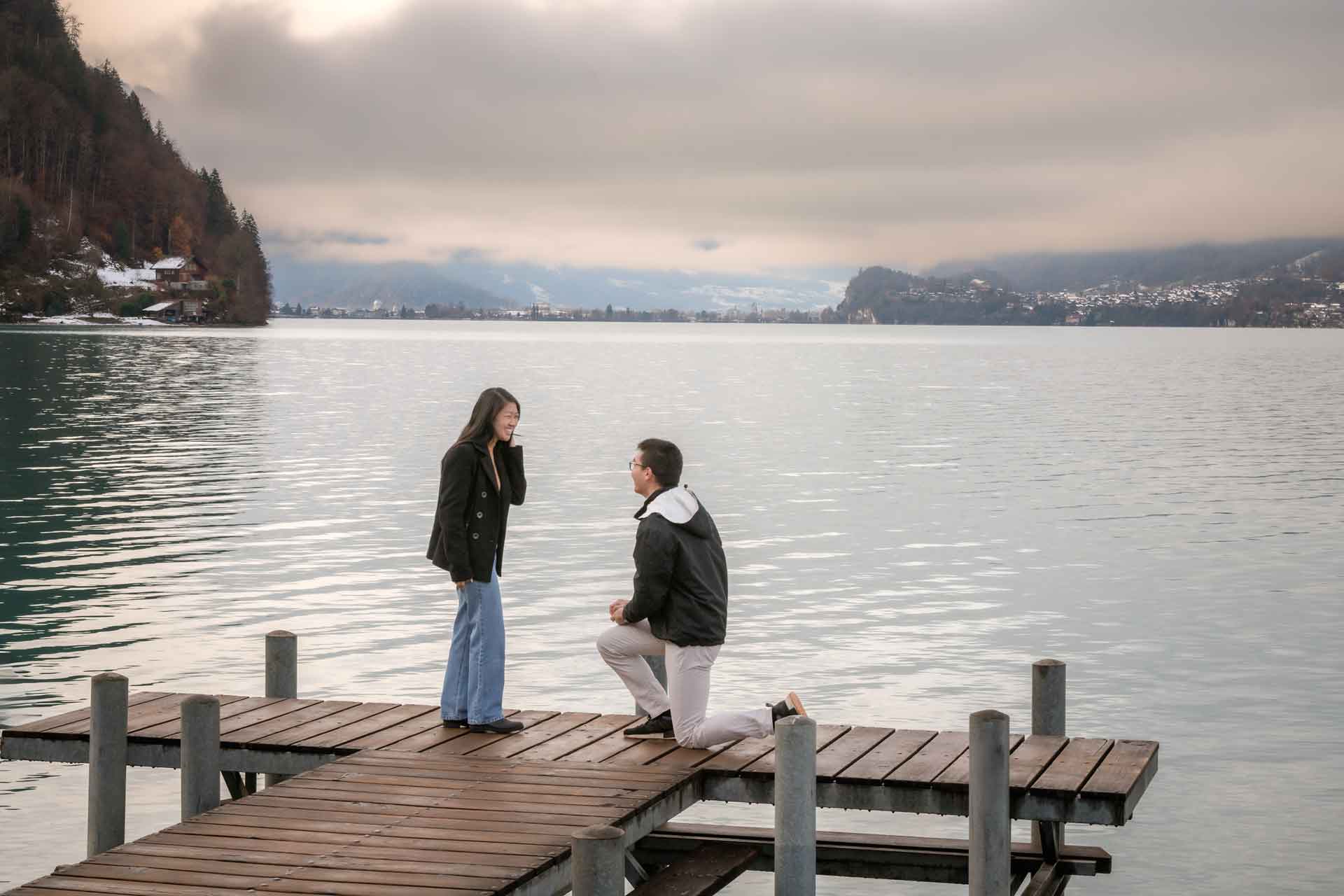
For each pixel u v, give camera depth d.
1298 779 10.55
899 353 145.88
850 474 32.22
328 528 23.28
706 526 7.70
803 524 24.23
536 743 7.95
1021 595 17.84
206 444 38.22
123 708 7.45
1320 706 12.60
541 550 21.22
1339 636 15.51
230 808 6.75
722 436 42.41
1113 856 9.06
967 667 14.05
